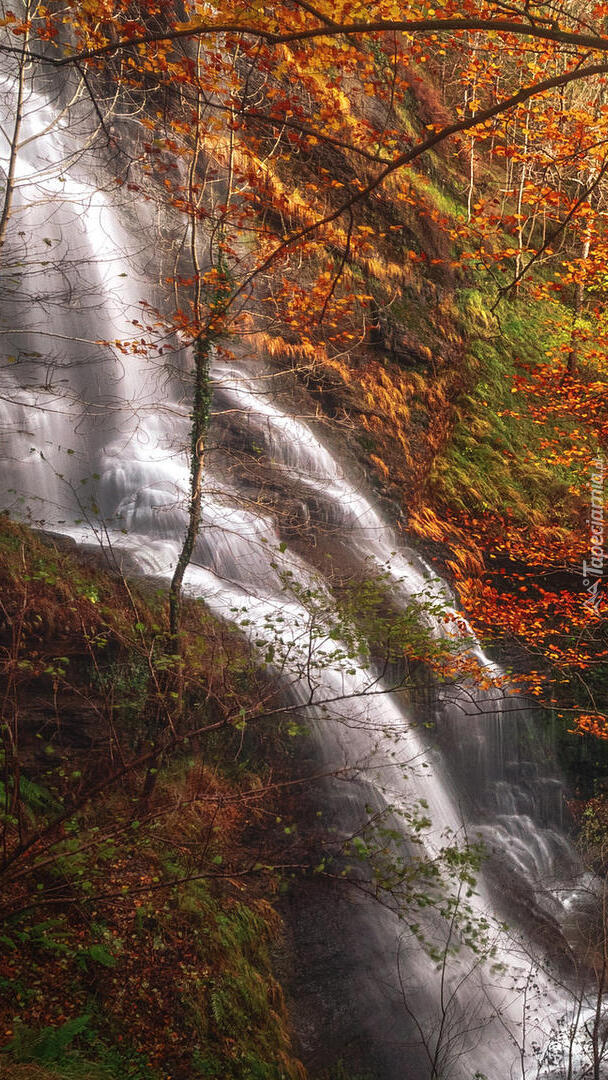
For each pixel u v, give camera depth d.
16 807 6.04
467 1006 9.23
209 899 8.05
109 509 13.38
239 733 9.66
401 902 9.63
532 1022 9.54
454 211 23.00
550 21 3.97
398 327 19.69
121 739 8.82
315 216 13.08
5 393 13.39
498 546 17.88
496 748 14.27
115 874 7.55
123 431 14.78
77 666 8.91
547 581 17.88
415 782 11.59
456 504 18.70
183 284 10.02
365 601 7.96
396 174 21.12
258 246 10.96
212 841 8.45
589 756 15.17
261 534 13.12
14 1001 6.06
